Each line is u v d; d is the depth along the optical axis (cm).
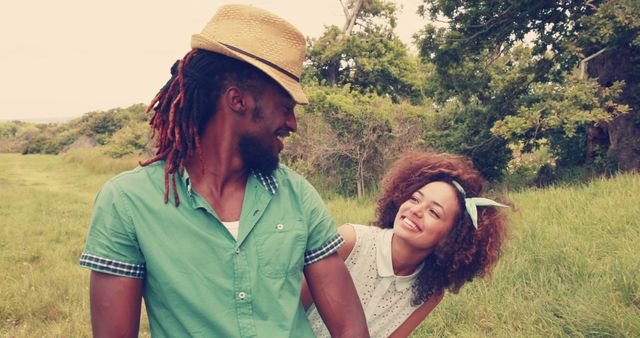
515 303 462
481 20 1265
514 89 1269
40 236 1097
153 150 2897
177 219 137
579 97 1076
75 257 894
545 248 571
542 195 868
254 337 137
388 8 2228
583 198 783
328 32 2231
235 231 141
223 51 137
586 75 1165
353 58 2230
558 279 502
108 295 135
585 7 1184
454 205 224
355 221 941
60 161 3888
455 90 1343
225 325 135
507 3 1225
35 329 558
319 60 2253
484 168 1326
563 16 1217
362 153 1384
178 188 139
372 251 232
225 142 142
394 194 238
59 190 2258
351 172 1407
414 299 237
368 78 2247
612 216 662
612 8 1037
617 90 1072
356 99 1443
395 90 2255
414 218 223
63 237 1070
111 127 5066
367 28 2275
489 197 239
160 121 145
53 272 763
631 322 394
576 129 1280
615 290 460
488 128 1269
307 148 1417
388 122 1354
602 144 1247
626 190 795
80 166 3359
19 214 1422
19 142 6638
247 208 142
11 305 616
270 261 142
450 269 231
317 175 1441
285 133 147
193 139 142
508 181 1336
